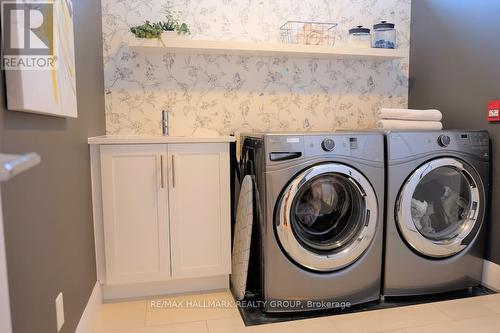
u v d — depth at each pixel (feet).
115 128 7.65
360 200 6.22
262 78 8.24
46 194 3.80
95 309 5.87
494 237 6.83
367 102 8.87
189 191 6.40
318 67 8.53
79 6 5.34
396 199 6.32
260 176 5.90
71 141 4.82
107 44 7.49
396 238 6.39
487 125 6.89
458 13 7.50
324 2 8.43
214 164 6.45
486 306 6.30
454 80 7.64
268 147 5.73
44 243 3.71
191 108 7.93
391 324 5.75
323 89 8.60
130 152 6.13
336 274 6.14
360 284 6.27
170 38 7.01
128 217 6.23
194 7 7.84
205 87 7.97
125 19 7.54
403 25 8.93
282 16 8.24
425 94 8.52
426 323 5.77
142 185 6.23
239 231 6.61
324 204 6.36
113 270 6.27
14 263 3.00
